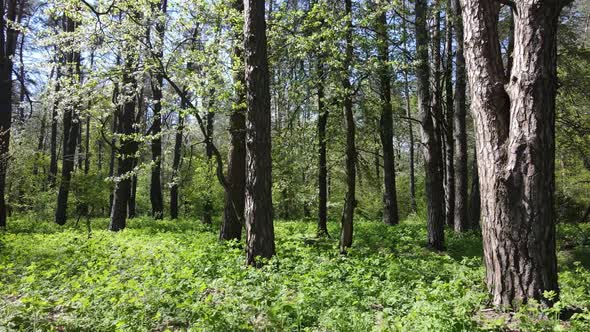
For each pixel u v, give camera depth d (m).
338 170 19.36
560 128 16.81
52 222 20.95
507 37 16.28
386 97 13.60
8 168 20.39
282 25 11.71
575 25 15.84
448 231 17.19
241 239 11.80
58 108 12.90
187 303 5.73
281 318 5.23
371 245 12.95
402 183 33.84
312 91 13.02
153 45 11.33
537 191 5.41
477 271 8.16
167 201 34.72
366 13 11.70
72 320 5.55
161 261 8.82
